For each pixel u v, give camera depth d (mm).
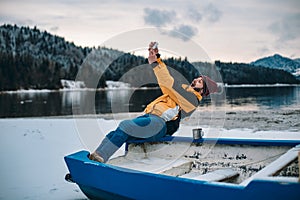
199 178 2857
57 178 3795
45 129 7004
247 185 2150
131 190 2607
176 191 2389
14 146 5410
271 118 8383
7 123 7926
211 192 2258
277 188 2078
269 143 3262
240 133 6363
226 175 2973
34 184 3600
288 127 7152
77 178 2953
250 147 3336
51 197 3240
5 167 4219
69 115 9898
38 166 4262
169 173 3258
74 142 5688
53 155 4816
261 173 2262
